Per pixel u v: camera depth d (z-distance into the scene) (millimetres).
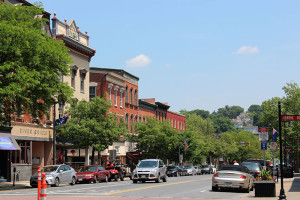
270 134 86312
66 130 43344
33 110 31625
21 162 40094
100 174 38844
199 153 80812
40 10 31484
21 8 30531
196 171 69062
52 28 48375
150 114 77188
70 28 51469
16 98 29625
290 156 83750
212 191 25500
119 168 44500
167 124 66688
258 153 133750
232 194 23422
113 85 61281
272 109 84875
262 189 21125
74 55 50844
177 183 34531
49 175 31453
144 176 34406
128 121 67000
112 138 45500
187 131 74750
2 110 32188
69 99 33188
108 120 45406
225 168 25781
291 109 81312
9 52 27734
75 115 45125
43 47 29422
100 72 58875
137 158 62125
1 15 29531
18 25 28641
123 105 65062
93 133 44156
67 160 49875
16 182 37625
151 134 62312
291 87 83062
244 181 24719
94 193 23000
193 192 24406
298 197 20438
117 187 28656
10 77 28406
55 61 31219
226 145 111875
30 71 28672
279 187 29734
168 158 73500
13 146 36469
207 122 115125
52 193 23266
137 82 72625
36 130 42219
